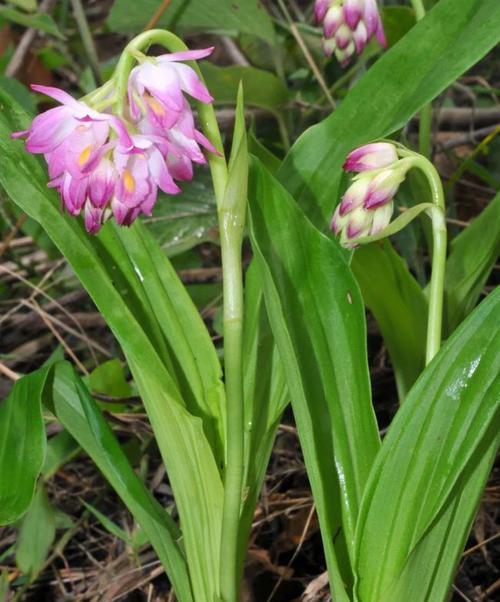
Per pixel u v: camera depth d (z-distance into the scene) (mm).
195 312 331
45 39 753
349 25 409
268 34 529
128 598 404
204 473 299
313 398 296
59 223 283
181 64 245
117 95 243
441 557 283
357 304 287
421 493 267
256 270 332
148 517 308
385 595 276
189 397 323
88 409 295
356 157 289
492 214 404
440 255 295
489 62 694
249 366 325
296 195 339
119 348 560
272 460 472
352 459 295
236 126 249
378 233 286
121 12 549
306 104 583
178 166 257
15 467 283
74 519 457
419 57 332
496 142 609
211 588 320
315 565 408
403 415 270
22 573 415
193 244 548
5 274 606
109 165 242
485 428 246
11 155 291
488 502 416
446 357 263
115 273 320
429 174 290
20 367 561
